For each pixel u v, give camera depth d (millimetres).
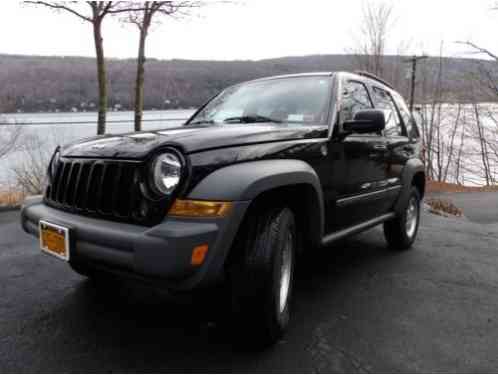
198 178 1933
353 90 3459
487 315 2809
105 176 2152
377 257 4234
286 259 2400
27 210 2574
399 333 2506
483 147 18672
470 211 8305
